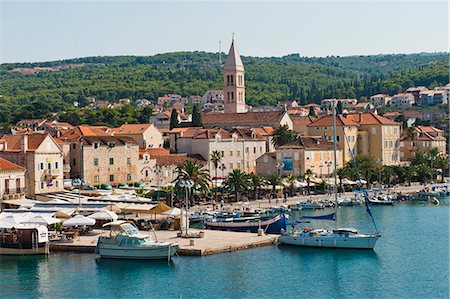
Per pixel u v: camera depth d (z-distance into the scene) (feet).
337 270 331.77
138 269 328.49
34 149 515.09
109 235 372.17
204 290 294.46
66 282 306.55
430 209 580.71
